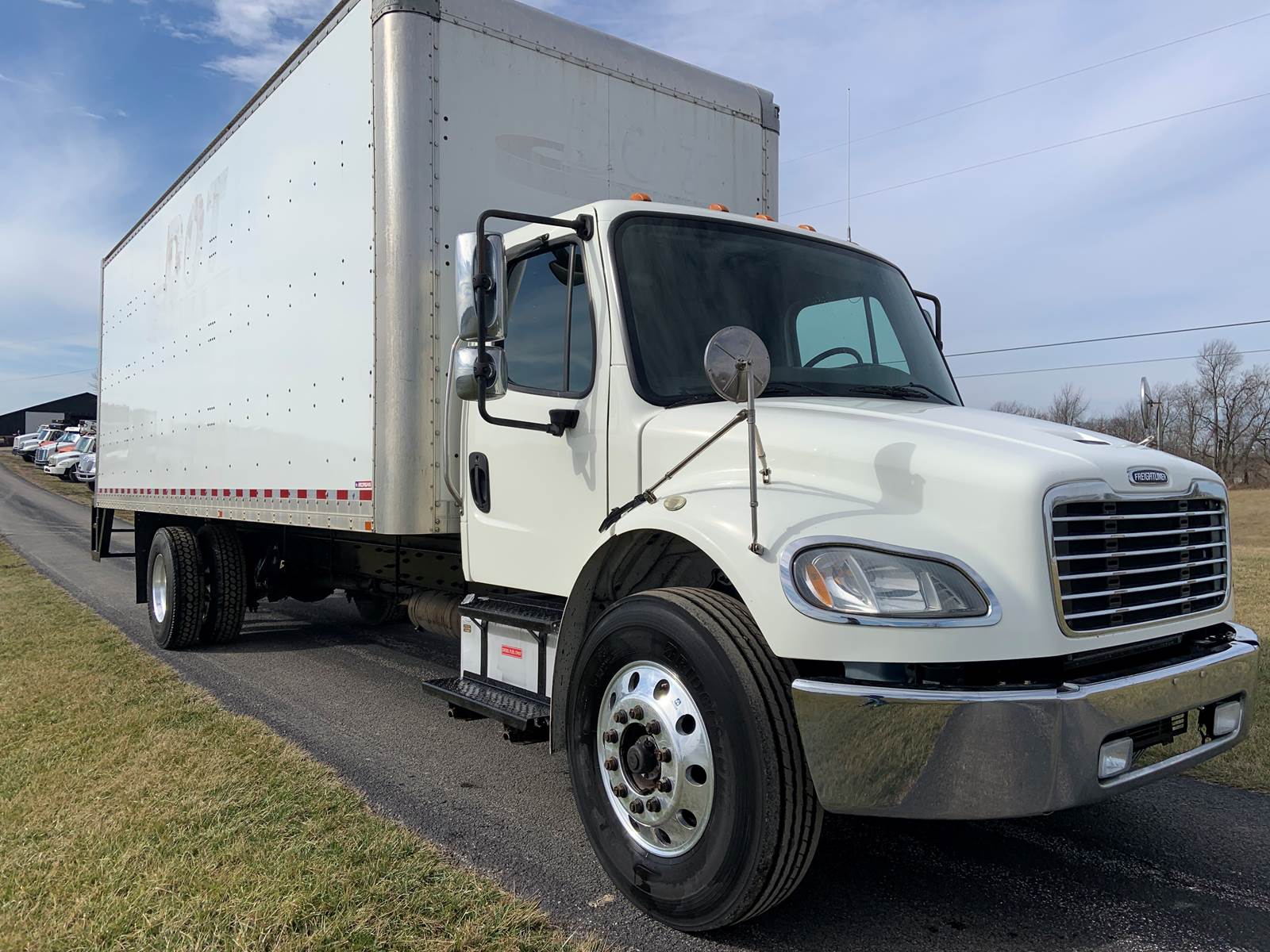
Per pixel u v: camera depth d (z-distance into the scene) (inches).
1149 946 110.3
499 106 185.0
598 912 118.6
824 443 113.2
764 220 164.1
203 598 289.9
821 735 98.9
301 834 141.2
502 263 135.5
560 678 136.0
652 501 124.8
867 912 119.0
